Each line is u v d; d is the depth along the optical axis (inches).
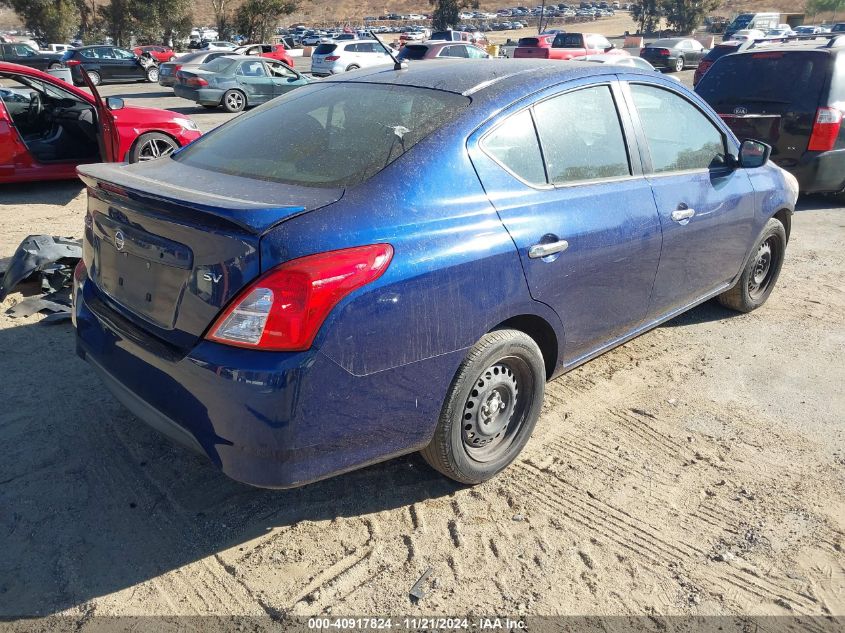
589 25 3334.2
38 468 118.6
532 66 130.2
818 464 130.6
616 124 134.6
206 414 90.4
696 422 143.4
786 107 292.0
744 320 195.0
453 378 105.5
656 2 2431.1
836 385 160.7
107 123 265.6
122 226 102.7
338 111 119.3
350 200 95.9
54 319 169.9
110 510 110.3
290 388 86.6
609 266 127.7
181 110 702.5
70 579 97.3
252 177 106.9
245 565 101.3
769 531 112.6
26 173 299.3
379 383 94.8
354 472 122.5
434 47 824.9
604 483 122.7
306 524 109.9
